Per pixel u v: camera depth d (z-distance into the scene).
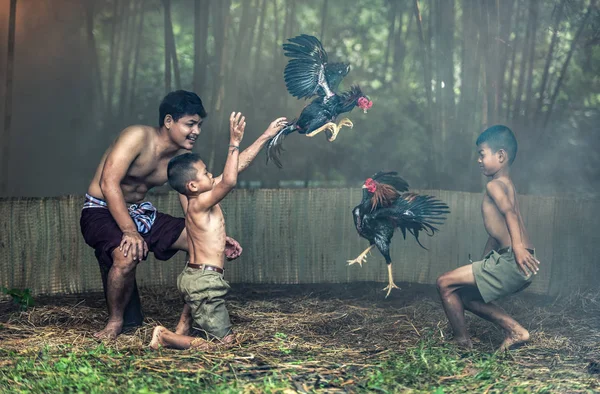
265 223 6.11
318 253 6.16
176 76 7.60
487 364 3.65
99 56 10.66
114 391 3.12
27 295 5.05
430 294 5.64
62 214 5.66
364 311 5.07
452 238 5.93
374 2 11.48
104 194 4.34
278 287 5.98
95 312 5.00
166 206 5.89
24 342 4.20
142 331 4.49
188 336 4.09
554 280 5.50
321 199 6.14
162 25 11.33
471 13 6.86
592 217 5.39
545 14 8.28
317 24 11.47
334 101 3.85
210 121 7.02
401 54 8.78
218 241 4.15
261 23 8.79
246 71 8.80
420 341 4.22
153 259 5.94
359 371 3.60
